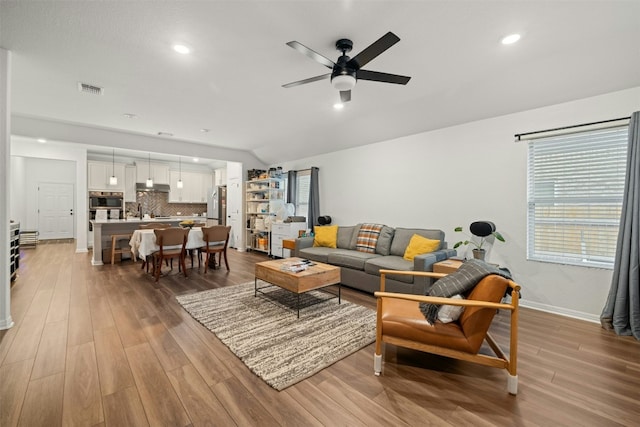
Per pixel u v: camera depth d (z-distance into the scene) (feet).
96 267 16.56
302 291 9.54
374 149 16.20
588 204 9.66
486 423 4.96
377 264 11.73
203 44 7.61
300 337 8.13
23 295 11.50
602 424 4.94
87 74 9.35
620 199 9.08
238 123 14.96
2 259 8.27
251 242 22.98
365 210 16.70
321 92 10.87
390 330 6.53
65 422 4.87
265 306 10.56
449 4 6.02
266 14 6.37
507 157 11.20
